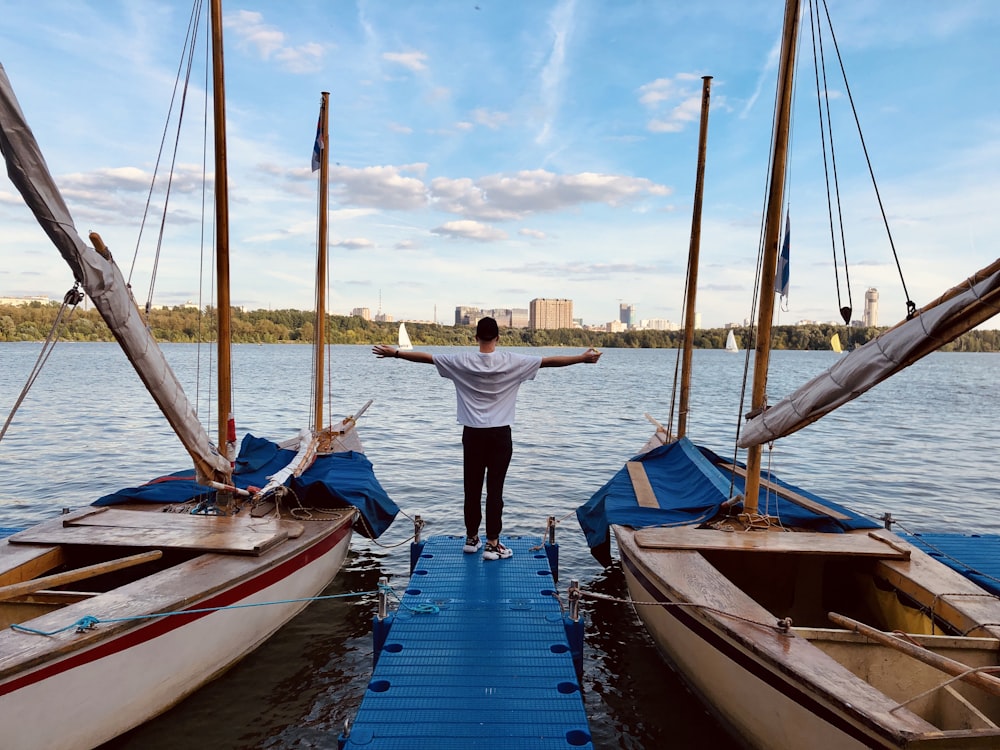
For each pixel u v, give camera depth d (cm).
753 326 682
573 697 396
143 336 519
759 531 619
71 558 569
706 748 464
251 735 464
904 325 439
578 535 970
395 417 2386
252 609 550
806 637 412
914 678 408
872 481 1370
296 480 728
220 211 685
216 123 676
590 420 2373
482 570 595
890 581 539
